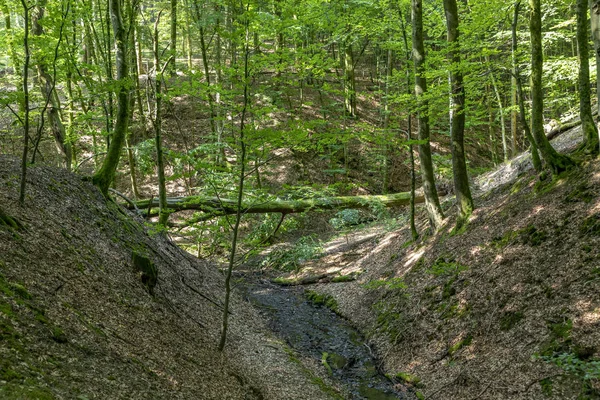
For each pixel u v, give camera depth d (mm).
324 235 19328
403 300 10086
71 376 4141
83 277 6609
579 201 8086
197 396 5434
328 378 8117
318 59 7715
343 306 12016
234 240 7441
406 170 22766
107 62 14867
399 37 13008
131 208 13531
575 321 6164
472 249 9664
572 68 13523
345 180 22000
